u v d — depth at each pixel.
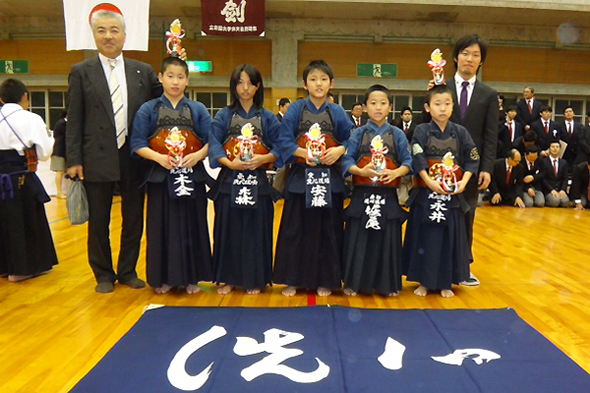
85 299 2.69
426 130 2.75
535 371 1.77
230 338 2.04
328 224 2.74
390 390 1.61
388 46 10.78
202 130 2.77
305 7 9.85
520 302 2.67
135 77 2.83
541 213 6.51
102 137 2.72
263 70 10.80
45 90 11.00
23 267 3.03
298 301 2.69
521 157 7.57
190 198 2.74
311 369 1.75
